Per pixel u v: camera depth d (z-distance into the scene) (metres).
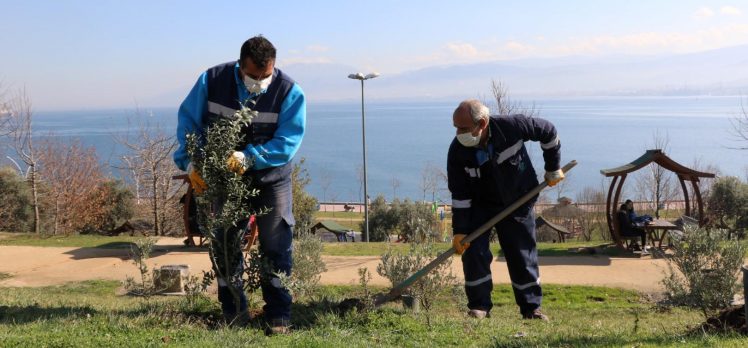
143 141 39.22
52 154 36.62
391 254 7.38
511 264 6.45
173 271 9.64
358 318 5.48
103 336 4.68
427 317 5.59
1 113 31.56
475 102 5.83
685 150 150.12
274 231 5.15
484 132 5.88
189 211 16.19
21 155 31.23
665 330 5.70
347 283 11.74
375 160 156.12
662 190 36.88
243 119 4.76
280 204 5.15
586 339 4.88
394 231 39.25
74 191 36.16
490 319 6.04
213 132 4.77
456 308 7.48
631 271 13.04
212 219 4.88
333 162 154.00
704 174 15.55
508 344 4.78
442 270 6.93
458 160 6.04
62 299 7.61
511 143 5.94
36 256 15.17
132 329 4.89
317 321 5.41
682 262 7.38
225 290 5.45
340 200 97.31
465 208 6.17
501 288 11.45
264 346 4.52
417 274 6.07
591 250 15.43
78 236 19.17
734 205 27.53
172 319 5.24
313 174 132.00
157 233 31.77
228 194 4.80
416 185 111.12
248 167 4.84
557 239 32.81
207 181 4.79
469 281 6.38
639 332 5.43
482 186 6.15
